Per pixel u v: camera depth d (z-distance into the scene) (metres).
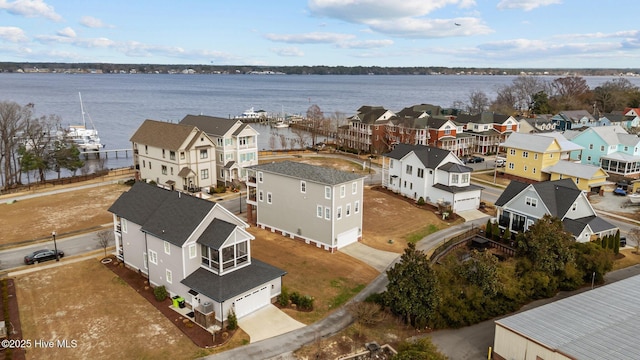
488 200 62.31
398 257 43.03
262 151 95.56
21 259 41.41
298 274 38.97
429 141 91.50
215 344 28.50
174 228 34.06
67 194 62.94
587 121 110.94
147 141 67.00
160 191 39.03
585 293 30.97
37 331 29.67
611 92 145.88
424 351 25.08
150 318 31.52
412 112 106.62
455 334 30.58
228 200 60.94
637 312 28.00
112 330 29.91
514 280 34.34
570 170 65.75
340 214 44.22
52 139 85.00
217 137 67.56
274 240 47.03
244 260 34.19
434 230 50.78
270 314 32.44
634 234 46.84
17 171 73.62
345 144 102.94
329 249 44.22
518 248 38.12
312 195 44.62
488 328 31.36
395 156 64.81
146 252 37.09
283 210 47.94
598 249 38.72
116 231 40.41
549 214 41.12
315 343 28.91
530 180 70.69
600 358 22.94
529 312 28.31
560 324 26.70
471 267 33.22
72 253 42.91
